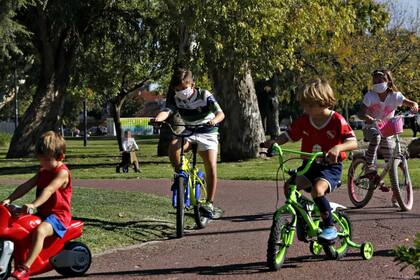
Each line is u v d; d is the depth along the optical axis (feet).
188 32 99.76
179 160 38.29
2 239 25.57
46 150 26.53
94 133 453.17
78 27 139.33
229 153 100.68
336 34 103.86
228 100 100.68
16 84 197.98
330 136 28.37
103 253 33.32
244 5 88.99
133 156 88.79
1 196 53.01
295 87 199.52
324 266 29.22
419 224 39.34
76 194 53.72
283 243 28.30
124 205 46.70
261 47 93.81
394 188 43.91
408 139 89.40
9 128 368.48
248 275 28.07
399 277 26.94
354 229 38.06
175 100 39.47
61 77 145.38
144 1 135.44
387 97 43.86
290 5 92.73
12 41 104.22
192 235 38.06
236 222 42.04
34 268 26.27
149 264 30.81
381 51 169.78
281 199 52.65
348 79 172.96
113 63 157.48
